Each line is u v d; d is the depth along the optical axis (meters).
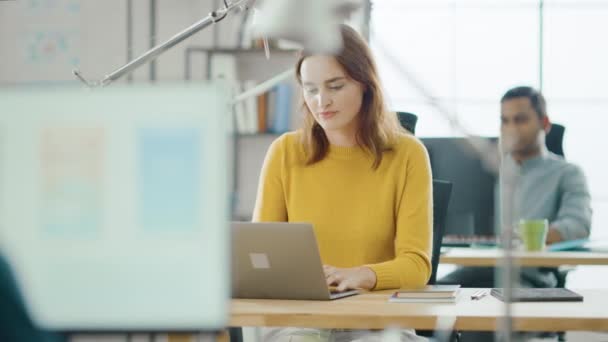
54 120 0.87
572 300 2.04
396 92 5.66
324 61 2.51
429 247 2.54
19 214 0.87
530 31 5.84
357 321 1.82
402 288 2.34
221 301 0.87
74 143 0.87
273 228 2.03
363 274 2.28
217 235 0.87
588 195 3.88
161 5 5.65
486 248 3.77
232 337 2.19
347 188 2.59
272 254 2.05
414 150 2.62
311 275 2.04
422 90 1.53
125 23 5.68
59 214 0.87
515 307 1.93
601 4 5.79
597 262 3.37
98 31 5.69
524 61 5.85
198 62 5.64
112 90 0.87
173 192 0.87
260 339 2.32
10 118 0.87
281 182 2.67
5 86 0.90
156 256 0.87
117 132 0.87
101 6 5.68
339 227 2.57
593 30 5.80
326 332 2.28
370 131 2.59
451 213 3.82
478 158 3.79
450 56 5.88
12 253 0.86
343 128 2.59
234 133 5.36
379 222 2.56
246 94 2.68
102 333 0.87
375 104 2.58
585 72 5.82
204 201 0.87
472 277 3.78
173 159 0.87
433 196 2.72
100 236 0.87
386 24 5.91
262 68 5.54
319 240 2.58
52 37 5.71
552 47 5.83
